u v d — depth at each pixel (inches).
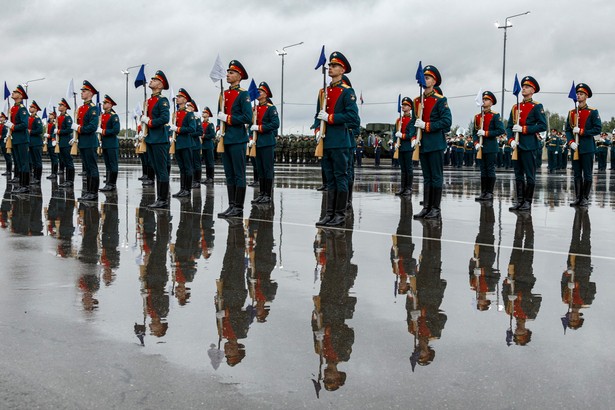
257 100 515.2
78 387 132.5
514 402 126.0
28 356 149.5
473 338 165.2
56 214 419.2
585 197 511.2
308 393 130.5
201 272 242.5
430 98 420.2
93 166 524.4
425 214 418.0
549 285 224.8
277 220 398.9
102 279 228.4
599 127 501.4
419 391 131.3
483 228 369.7
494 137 551.8
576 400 127.0
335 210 375.6
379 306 195.9
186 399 127.2
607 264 262.7
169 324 175.5
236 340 163.0
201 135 697.6
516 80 487.2
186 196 573.6
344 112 370.0
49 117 832.3
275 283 225.3
